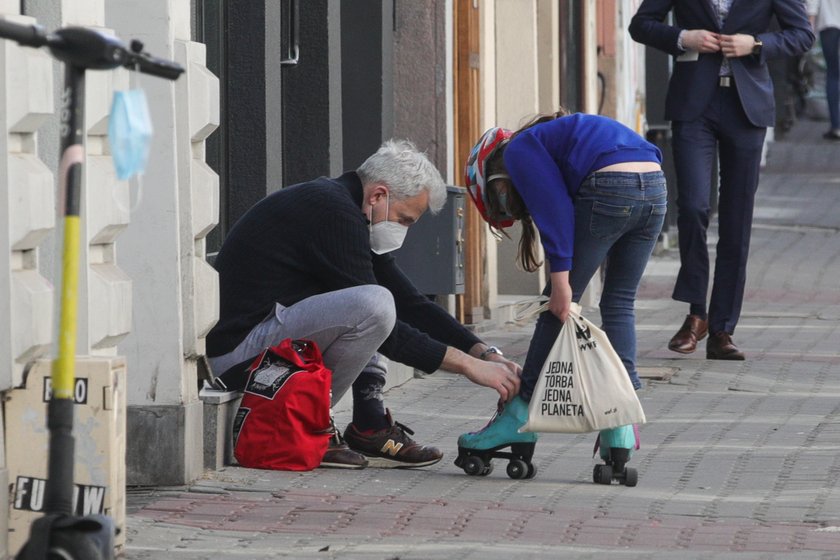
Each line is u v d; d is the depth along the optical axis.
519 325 43.12
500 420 22.62
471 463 22.83
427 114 36.38
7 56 16.77
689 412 28.80
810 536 18.83
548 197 21.53
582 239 21.91
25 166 17.12
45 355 17.45
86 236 18.72
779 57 34.50
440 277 32.97
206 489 21.36
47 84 17.31
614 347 22.56
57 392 13.81
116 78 19.48
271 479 22.12
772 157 97.88
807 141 105.94
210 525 19.20
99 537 13.91
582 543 18.47
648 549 18.14
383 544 18.22
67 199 13.57
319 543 18.30
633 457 24.34
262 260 23.47
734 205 35.09
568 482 22.50
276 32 28.25
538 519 19.77
